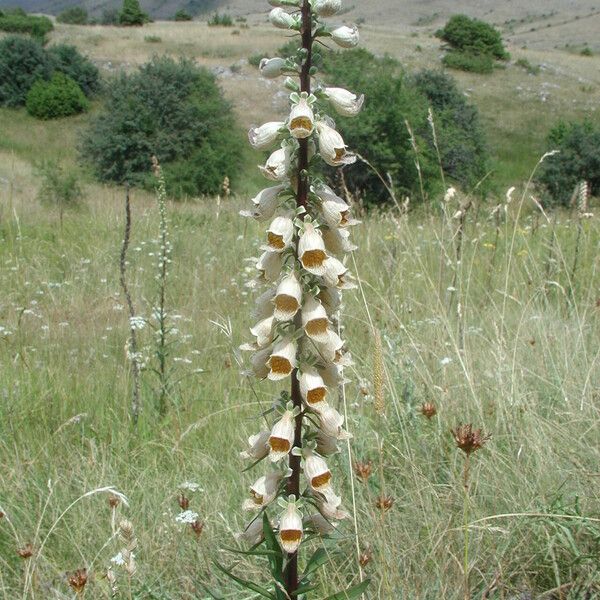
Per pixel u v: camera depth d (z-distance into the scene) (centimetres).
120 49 5128
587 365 496
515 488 373
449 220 673
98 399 555
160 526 363
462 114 2695
